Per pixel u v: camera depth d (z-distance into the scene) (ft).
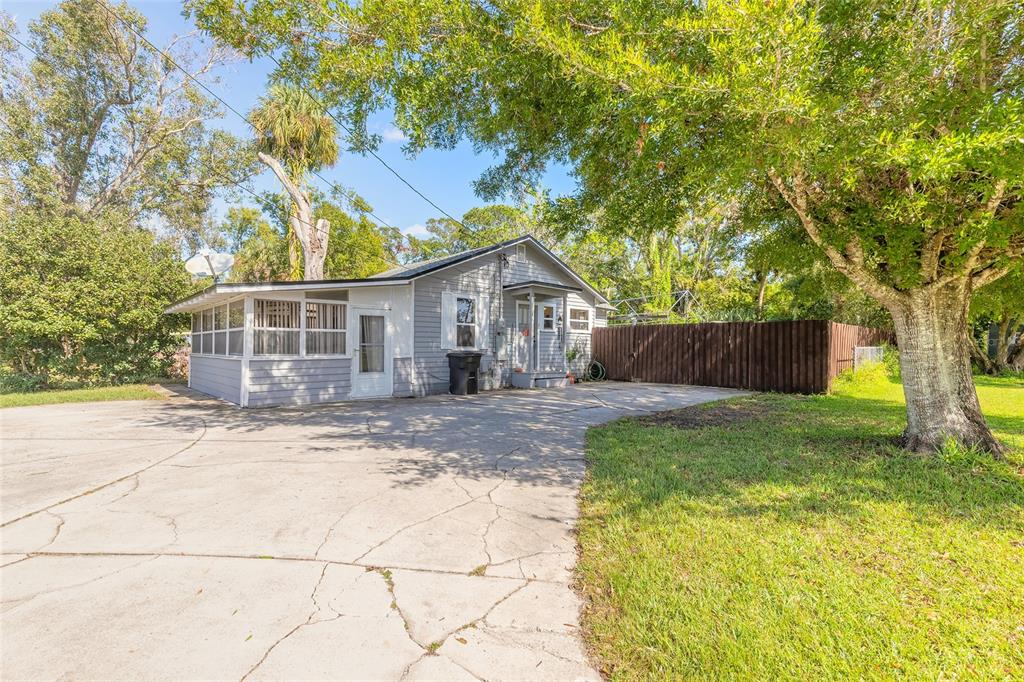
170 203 61.98
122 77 55.62
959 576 8.21
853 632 6.73
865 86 11.12
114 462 16.31
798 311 58.85
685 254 77.71
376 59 11.89
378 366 35.86
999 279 17.65
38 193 48.49
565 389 41.65
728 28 9.19
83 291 38.42
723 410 27.89
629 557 9.14
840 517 10.77
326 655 6.43
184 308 39.34
